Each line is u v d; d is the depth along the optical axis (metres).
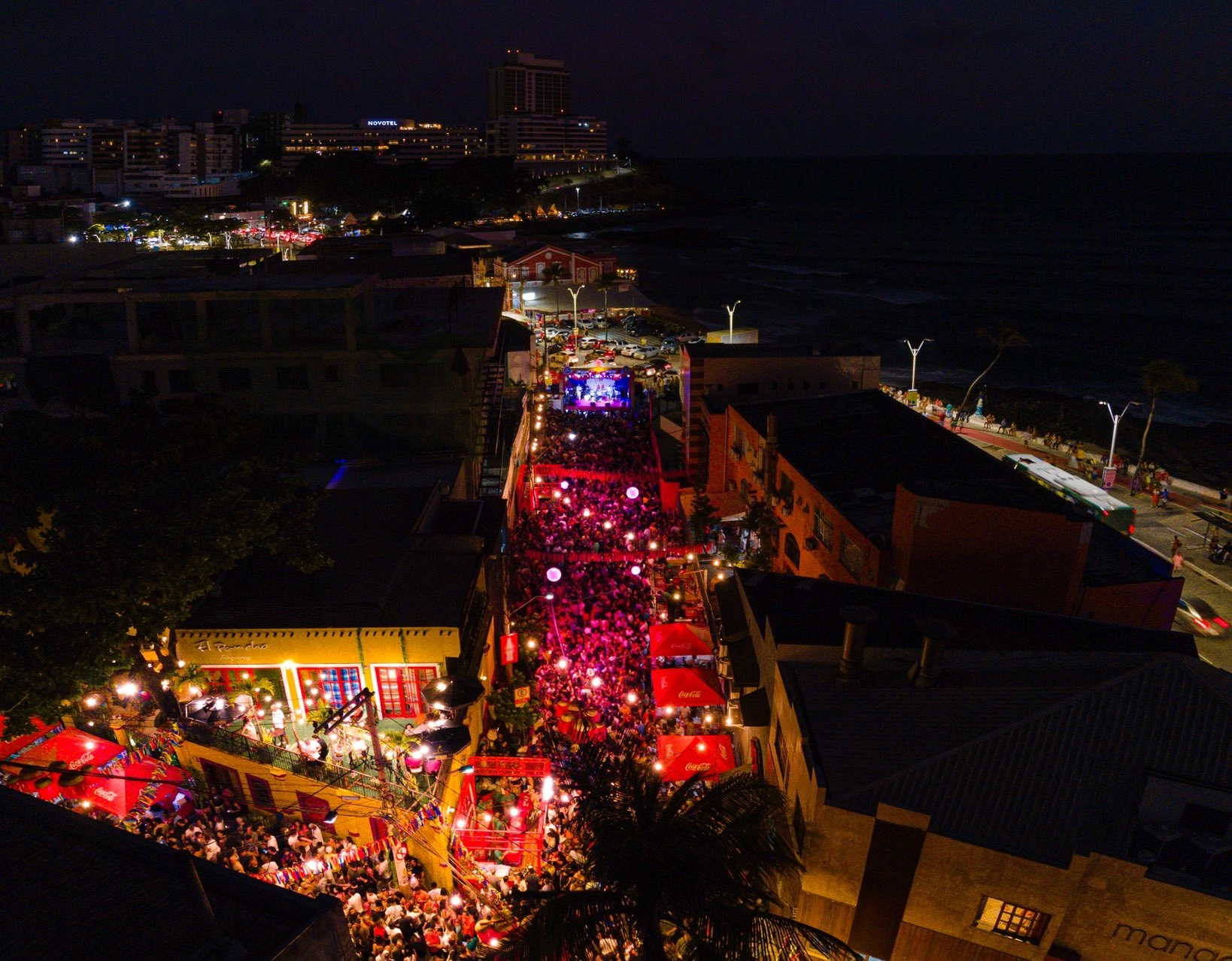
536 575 41.53
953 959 17.31
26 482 23.58
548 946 14.52
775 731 22.62
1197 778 16.11
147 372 48.16
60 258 72.69
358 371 48.59
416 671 27.45
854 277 181.00
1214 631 40.94
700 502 44.69
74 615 21.38
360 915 21.64
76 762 24.98
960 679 20.83
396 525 33.78
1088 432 79.38
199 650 27.17
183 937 12.65
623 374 75.12
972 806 16.86
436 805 23.52
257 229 177.12
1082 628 25.14
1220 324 130.88
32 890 13.55
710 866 15.03
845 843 17.36
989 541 31.03
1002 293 160.12
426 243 99.38
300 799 24.69
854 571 34.75
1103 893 15.66
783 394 53.19
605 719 30.02
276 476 27.42
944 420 73.75
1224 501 56.09
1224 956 15.19
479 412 50.16
